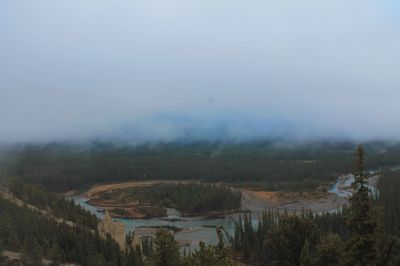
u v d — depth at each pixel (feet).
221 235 127.44
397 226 424.05
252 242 444.55
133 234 486.38
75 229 414.00
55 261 346.33
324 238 138.72
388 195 595.06
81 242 378.94
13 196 485.97
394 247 111.14
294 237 136.67
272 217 554.05
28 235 362.94
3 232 358.43
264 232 443.32
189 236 597.11
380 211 110.52
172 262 139.64
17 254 343.67
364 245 109.09
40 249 339.57
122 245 453.99
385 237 111.24
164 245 141.79
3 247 340.80
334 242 131.13
